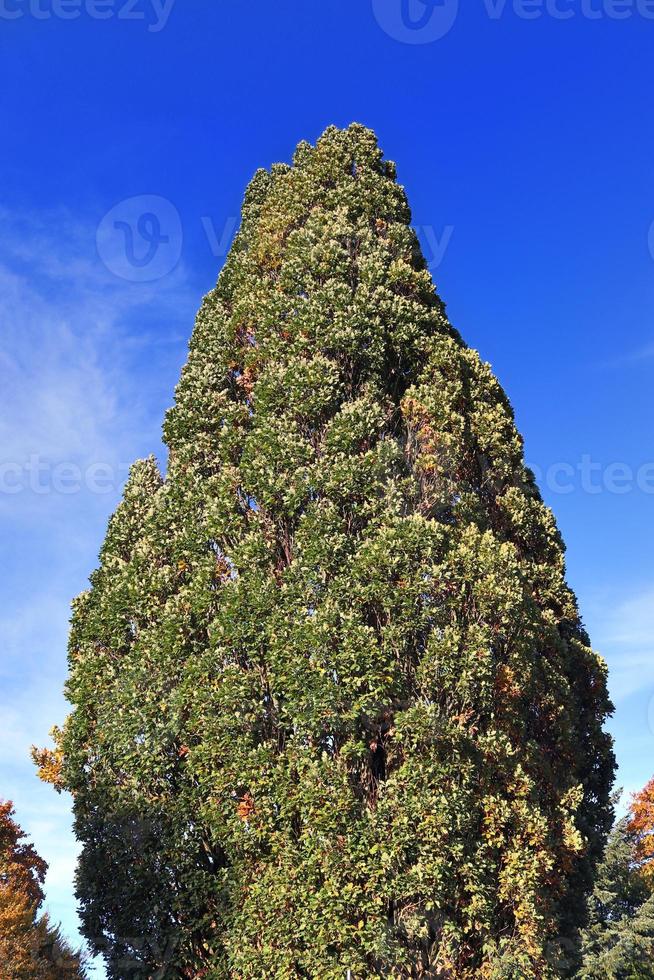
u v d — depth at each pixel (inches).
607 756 925.2
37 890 1152.8
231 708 562.3
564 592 898.1
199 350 809.5
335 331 662.5
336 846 488.1
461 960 501.7
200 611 619.2
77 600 762.2
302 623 546.9
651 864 1521.9
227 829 543.2
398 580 549.6
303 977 491.5
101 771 639.8
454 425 658.8
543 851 542.6
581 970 1378.0
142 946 582.9
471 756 532.7
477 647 542.9
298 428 648.4
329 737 537.6
